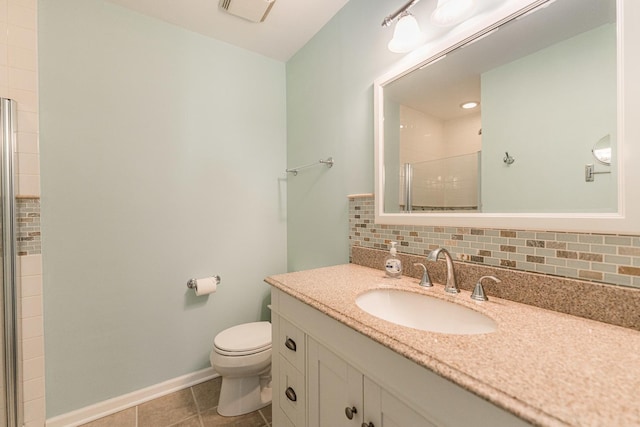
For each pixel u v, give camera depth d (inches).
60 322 52.5
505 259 35.2
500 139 35.7
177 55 64.5
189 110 66.0
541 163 32.1
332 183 63.8
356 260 56.8
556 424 14.4
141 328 60.6
